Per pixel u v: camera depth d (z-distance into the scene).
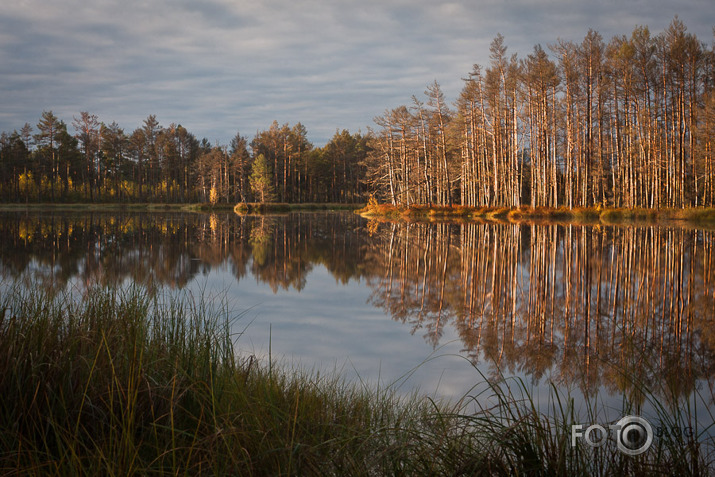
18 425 2.72
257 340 6.05
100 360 3.22
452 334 6.54
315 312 7.80
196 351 3.91
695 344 5.98
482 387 4.39
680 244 17.45
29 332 3.42
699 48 32.66
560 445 2.50
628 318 7.42
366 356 5.41
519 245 17.97
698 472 2.52
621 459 2.59
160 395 2.96
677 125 36.16
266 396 3.28
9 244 17.98
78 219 35.91
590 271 11.96
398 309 8.09
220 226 30.72
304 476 2.46
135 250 16.75
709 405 3.81
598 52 35.16
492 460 2.53
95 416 2.80
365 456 2.67
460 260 14.37
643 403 3.90
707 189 37.72
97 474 2.34
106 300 4.60
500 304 8.54
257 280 11.00
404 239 21.22
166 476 2.44
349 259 14.84
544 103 35.69
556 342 6.16
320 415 3.22
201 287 9.89
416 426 3.17
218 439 2.63
